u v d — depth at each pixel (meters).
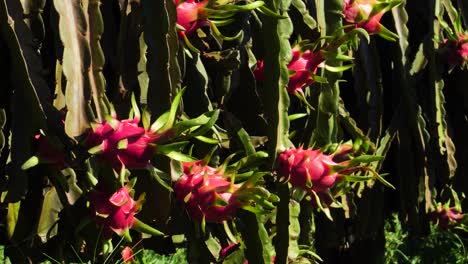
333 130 1.93
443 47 2.33
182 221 1.64
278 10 1.66
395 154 2.49
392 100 2.38
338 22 1.86
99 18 1.48
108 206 1.39
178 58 1.57
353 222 2.49
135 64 1.61
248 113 1.81
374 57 2.27
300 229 1.96
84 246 1.68
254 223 1.71
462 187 2.60
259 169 1.86
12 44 1.43
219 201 1.44
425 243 3.91
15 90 1.45
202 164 1.52
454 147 2.45
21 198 1.47
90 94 1.44
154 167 1.48
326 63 1.86
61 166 1.43
